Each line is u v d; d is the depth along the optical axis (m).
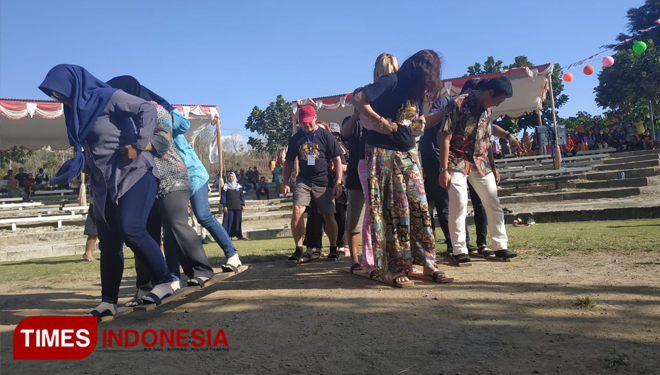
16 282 5.62
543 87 17.19
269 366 2.32
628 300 2.94
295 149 5.60
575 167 16.47
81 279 5.57
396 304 3.30
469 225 9.11
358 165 4.36
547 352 2.24
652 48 24.77
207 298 3.90
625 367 2.00
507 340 2.44
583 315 2.73
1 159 34.06
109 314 3.36
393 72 4.00
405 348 2.44
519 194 13.99
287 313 3.27
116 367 2.43
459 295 3.40
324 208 5.56
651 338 2.31
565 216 8.63
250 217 17.02
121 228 3.29
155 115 3.32
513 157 22.03
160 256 3.45
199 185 4.11
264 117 31.77
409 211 4.00
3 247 12.62
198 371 2.31
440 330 2.68
